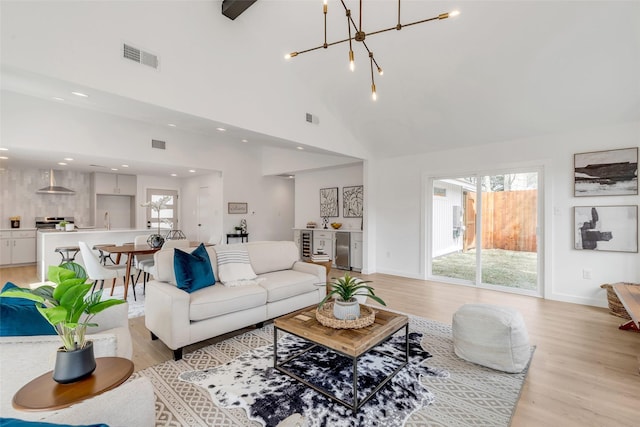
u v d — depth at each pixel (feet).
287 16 12.37
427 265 17.89
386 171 19.49
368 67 13.62
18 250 21.83
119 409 3.07
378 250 19.94
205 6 11.25
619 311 11.32
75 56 8.21
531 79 11.63
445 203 17.53
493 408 6.16
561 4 9.28
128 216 27.27
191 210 27.37
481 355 7.82
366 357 8.28
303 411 6.04
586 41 9.93
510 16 10.03
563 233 13.47
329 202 23.44
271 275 11.70
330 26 12.32
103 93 8.87
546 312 12.00
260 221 26.16
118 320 6.87
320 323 7.25
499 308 8.25
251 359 8.18
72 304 4.02
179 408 6.16
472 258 16.46
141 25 9.57
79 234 18.19
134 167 21.52
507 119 13.70
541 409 6.16
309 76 14.83
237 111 12.27
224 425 5.70
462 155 16.43
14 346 4.47
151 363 7.99
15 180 22.33
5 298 5.02
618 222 12.25
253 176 25.67
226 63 11.93
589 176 12.83
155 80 9.87
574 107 12.15
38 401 3.66
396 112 15.48
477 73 12.12
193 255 10.05
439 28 11.12
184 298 8.18
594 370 7.64
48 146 14.75
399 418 5.86
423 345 9.07
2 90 13.44
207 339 9.39
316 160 22.18
